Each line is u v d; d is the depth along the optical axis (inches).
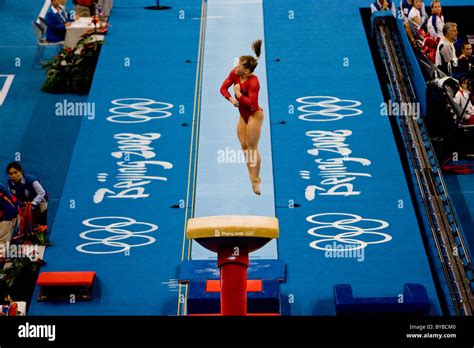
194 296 1846.7
